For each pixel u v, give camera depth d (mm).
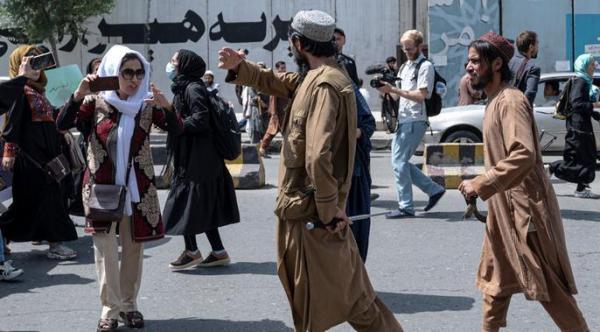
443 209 12828
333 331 7254
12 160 9766
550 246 5734
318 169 5297
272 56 32156
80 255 10336
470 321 7621
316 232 5539
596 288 8625
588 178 13492
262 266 9633
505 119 5652
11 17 29875
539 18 29578
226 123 9141
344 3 31797
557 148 19891
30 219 9891
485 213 12383
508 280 6016
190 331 7438
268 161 20531
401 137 12016
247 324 7621
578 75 13531
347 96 5398
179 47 32500
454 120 19938
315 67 5711
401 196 12234
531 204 5723
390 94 11375
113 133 7113
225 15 32281
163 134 27203
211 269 9523
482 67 5828
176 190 9219
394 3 31656
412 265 9594
